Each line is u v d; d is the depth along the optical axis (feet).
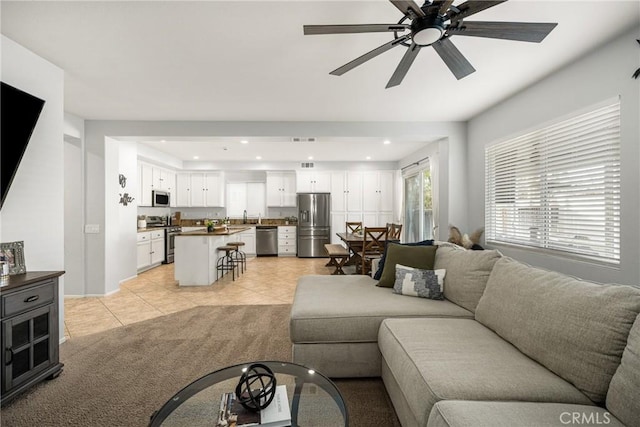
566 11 6.11
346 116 12.92
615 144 7.22
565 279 4.83
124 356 7.82
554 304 4.54
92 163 13.12
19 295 5.96
